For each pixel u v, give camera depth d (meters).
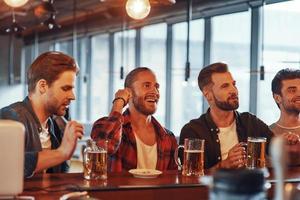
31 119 2.33
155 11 6.82
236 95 2.70
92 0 8.16
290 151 2.51
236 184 1.32
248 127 2.81
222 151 2.73
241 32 6.12
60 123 2.57
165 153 2.69
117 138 2.44
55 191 1.93
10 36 11.83
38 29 11.06
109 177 2.22
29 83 2.37
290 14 5.35
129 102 2.66
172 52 7.65
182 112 7.39
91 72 10.65
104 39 10.12
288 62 5.32
